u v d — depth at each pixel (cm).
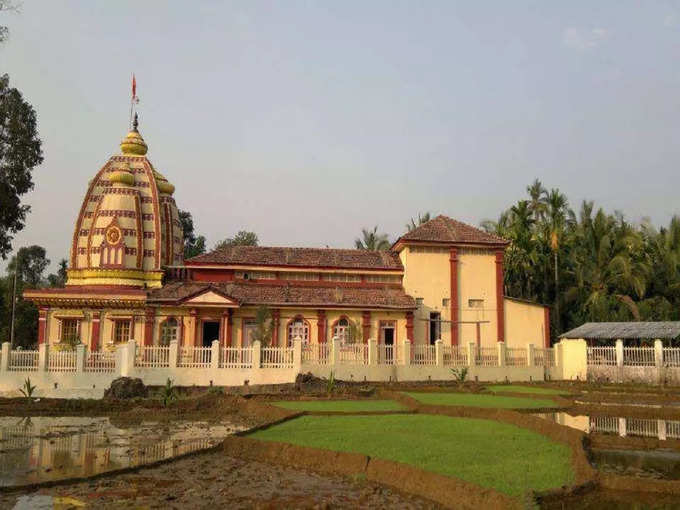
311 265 4141
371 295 4062
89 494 1199
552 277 5169
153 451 1638
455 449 1468
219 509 1105
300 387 3022
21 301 5391
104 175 4441
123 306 3825
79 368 3019
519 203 5375
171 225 4588
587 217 5141
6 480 1293
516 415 1939
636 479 1212
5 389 2941
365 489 1238
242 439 1633
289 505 1127
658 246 5034
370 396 2814
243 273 4122
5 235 3825
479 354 3562
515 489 1100
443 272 4175
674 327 3416
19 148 3628
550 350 3722
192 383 3112
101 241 4131
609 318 4469
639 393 2903
